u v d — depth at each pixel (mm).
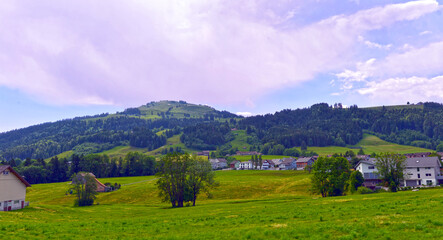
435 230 19828
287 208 43156
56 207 69062
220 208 56938
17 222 38062
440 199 35938
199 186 84438
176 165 81438
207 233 25734
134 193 117938
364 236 20344
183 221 36094
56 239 26500
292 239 21078
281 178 143125
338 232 21969
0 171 56469
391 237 19484
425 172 107125
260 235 22938
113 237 27031
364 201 44781
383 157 82500
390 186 80562
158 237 25297
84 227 34125
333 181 80750
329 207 38906
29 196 123312
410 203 34875
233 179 147250
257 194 108375
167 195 83375
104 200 111562
